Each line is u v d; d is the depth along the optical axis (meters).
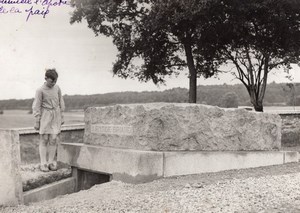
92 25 21.97
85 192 7.90
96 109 9.81
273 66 21.56
